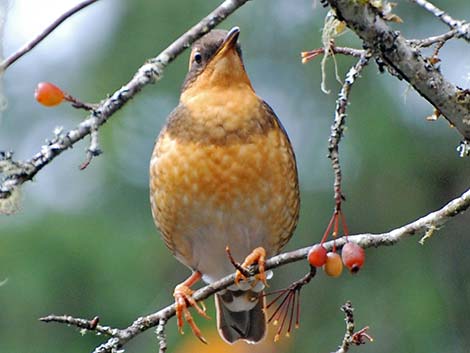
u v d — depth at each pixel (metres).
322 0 6.51
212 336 11.41
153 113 12.32
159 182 9.47
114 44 12.38
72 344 11.60
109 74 12.27
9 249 11.66
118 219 11.96
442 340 11.18
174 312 7.45
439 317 11.25
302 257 7.13
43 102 6.05
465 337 11.14
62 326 11.62
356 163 11.66
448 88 6.67
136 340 11.52
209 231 9.62
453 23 6.80
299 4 12.14
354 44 11.42
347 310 7.18
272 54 12.12
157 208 9.69
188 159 9.18
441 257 11.52
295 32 12.08
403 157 11.51
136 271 11.71
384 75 11.63
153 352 11.40
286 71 12.11
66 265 11.62
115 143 12.23
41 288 11.55
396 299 11.38
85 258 11.66
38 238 11.71
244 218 9.47
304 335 11.41
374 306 11.38
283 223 9.69
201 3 12.21
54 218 11.87
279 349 11.38
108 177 12.16
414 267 11.50
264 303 10.27
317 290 11.55
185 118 9.31
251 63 12.16
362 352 11.23
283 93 12.08
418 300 11.31
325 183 11.72
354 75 6.65
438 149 11.58
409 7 11.73
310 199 11.66
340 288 11.55
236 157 9.13
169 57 6.09
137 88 6.01
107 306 11.58
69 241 11.69
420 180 11.57
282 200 9.45
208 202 9.32
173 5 12.26
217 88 9.41
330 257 6.89
